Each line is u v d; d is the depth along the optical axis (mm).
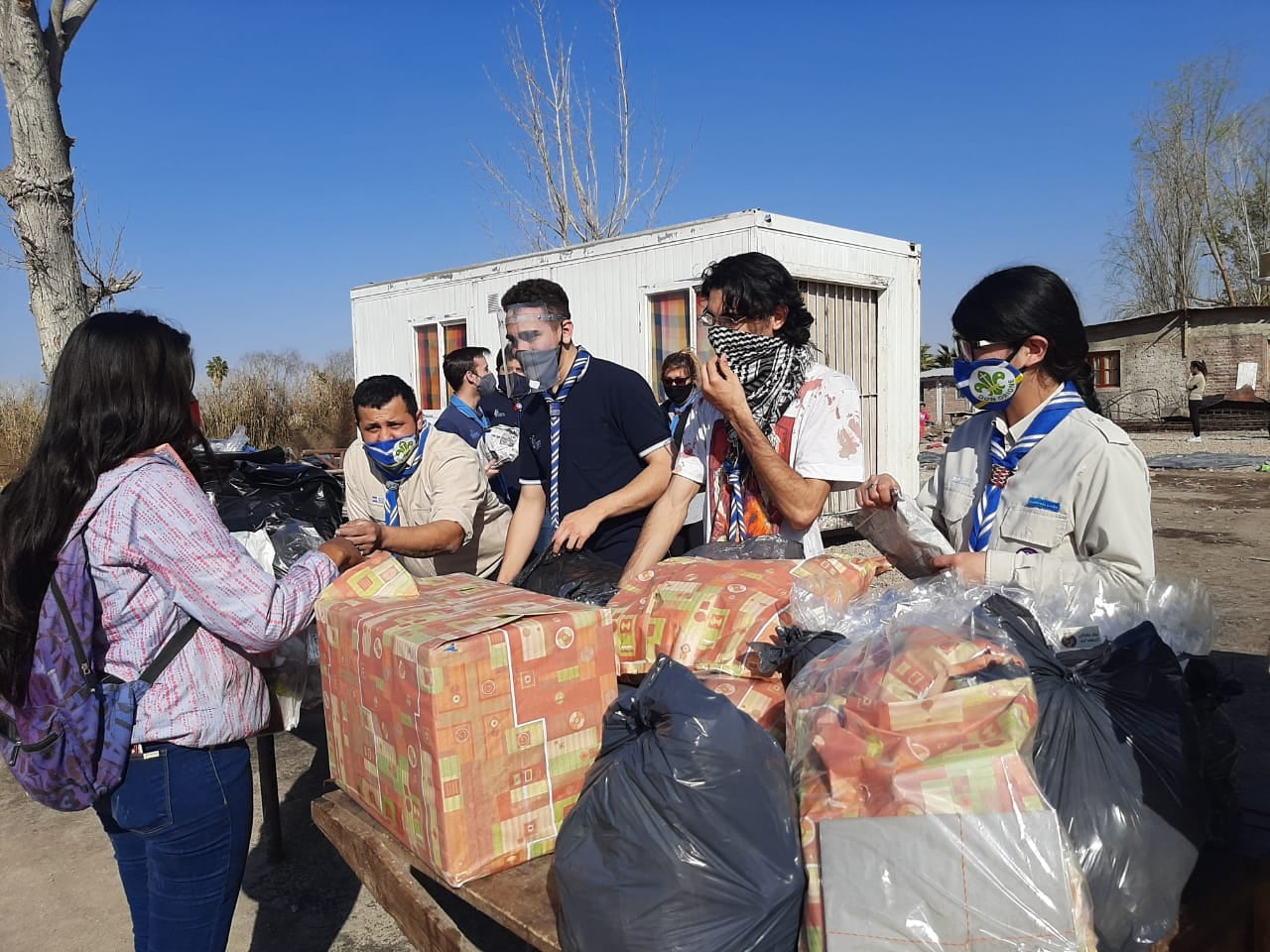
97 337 1671
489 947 2748
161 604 1682
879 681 1342
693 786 1314
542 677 1551
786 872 1285
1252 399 23406
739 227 6383
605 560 2693
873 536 2188
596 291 7453
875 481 2115
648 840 1305
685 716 1385
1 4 4984
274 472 3881
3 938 2930
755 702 1650
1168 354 25156
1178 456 16953
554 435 2867
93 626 1615
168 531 1631
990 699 1278
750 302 2246
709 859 1287
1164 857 1352
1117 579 1761
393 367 9484
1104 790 1362
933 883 1196
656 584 1980
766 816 1317
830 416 2273
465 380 5379
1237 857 1512
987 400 1908
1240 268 32625
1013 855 1194
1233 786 1618
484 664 1487
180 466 1742
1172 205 33094
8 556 1588
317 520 3652
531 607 1652
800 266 6699
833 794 1304
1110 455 1774
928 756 1262
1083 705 1449
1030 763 1303
